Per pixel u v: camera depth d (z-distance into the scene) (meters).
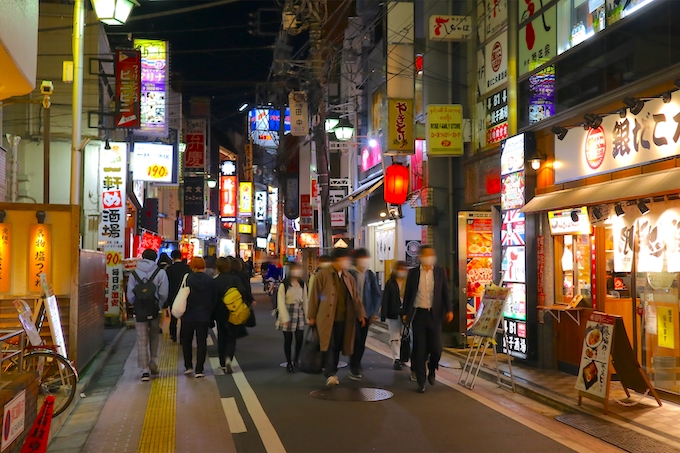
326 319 8.67
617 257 8.78
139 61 17.55
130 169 20.05
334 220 22.48
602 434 6.41
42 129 18.03
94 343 11.23
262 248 64.00
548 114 10.30
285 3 18.14
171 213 37.00
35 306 8.83
